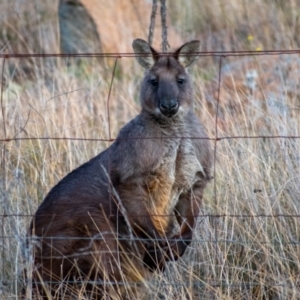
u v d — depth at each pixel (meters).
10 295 19.44
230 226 21.66
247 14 43.31
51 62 37.38
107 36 42.06
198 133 21.55
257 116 26.59
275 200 21.61
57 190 21.41
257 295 19.89
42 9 45.78
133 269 20.42
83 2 42.00
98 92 33.31
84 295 19.69
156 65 21.66
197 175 21.33
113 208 20.97
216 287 19.70
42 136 26.62
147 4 43.72
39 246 19.83
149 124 21.11
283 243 20.77
